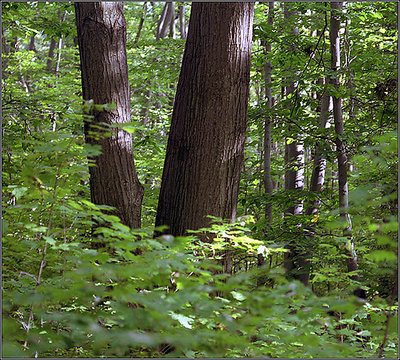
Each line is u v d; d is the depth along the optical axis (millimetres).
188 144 5359
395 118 7629
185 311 2939
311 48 8180
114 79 5582
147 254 3037
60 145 3182
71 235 4543
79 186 4352
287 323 3854
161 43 10328
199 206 5254
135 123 3219
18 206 3371
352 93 7516
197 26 5480
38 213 3955
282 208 9242
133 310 2365
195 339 2359
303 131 7926
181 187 5320
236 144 5418
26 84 15719
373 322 3850
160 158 10195
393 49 8539
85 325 2348
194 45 5473
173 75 10227
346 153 7484
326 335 3967
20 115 6160
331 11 7301
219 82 5352
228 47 5371
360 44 8852
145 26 19906
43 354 3398
